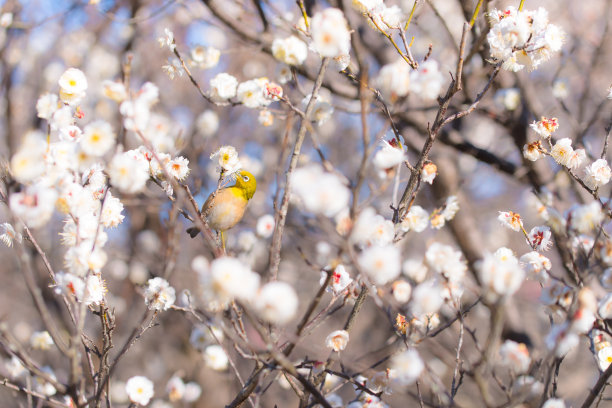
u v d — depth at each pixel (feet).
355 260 5.43
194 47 6.79
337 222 5.64
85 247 5.66
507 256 5.90
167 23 10.12
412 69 5.96
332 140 11.51
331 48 5.66
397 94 5.82
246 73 10.52
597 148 7.69
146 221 9.04
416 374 5.50
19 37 7.63
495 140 8.65
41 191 5.52
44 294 7.55
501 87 7.21
